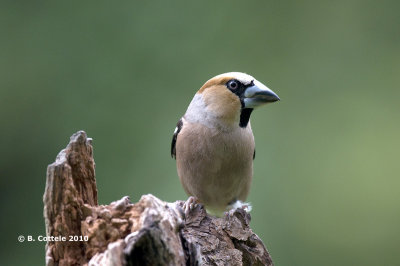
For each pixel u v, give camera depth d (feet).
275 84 48.26
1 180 43.14
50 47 45.21
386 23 50.49
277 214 41.11
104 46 45.60
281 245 40.24
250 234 21.71
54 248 17.30
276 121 45.65
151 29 46.32
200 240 21.03
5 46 44.96
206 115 26.63
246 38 48.44
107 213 16.49
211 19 48.03
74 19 45.75
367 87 48.67
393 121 46.75
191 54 46.55
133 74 45.11
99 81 44.83
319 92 48.34
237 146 26.55
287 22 49.55
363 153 44.96
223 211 29.27
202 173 27.07
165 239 15.80
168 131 43.39
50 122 43.86
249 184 28.55
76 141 17.83
